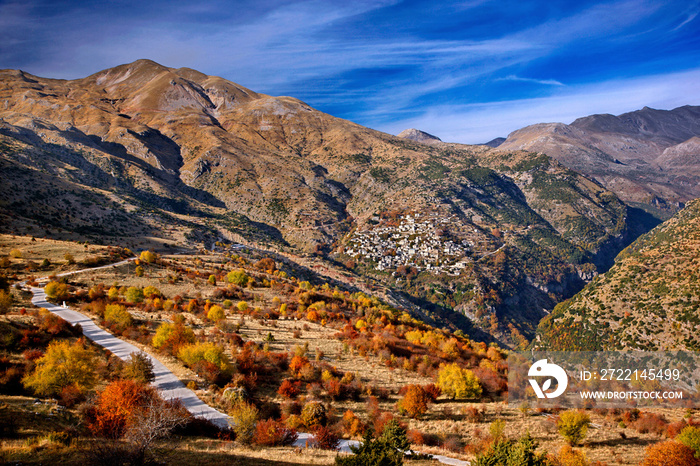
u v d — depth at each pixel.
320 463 31.17
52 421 31.78
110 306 68.31
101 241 173.75
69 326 61.31
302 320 95.38
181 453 29.59
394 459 27.16
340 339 81.44
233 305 95.44
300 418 44.47
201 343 59.72
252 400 47.56
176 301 89.69
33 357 45.19
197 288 108.62
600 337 127.50
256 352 63.19
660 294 130.00
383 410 52.78
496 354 94.00
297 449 34.94
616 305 136.38
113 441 28.39
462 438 47.03
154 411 30.47
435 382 64.56
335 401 53.53
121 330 64.25
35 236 151.00
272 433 37.44
